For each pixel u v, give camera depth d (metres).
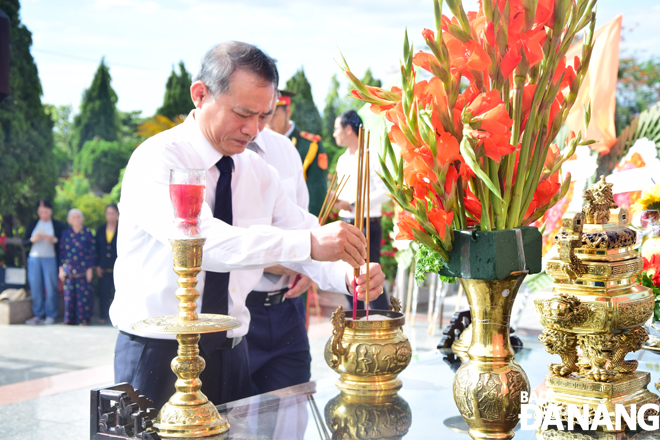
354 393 1.18
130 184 1.58
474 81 0.90
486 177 0.82
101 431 0.97
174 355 1.61
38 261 8.06
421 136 0.87
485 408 0.90
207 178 1.67
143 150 1.60
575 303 1.03
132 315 1.62
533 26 0.90
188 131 1.66
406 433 0.97
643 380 1.09
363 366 1.17
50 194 10.84
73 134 12.42
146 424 0.96
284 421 1.03
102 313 8.09
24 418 3.84
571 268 1.02
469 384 0.92
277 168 2.51
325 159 3.89
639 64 12.39
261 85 1.53
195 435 0.95
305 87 12.38
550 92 0.92
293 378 2.27
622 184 1.49
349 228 1.28
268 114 1.60
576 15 0.91
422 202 0.90
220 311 1.61
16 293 8.06
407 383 1.26
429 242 0.92
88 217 10.84
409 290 5.89
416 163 0.87
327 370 4.55
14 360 5.60
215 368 1.66
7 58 4.85
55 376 4.96
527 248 0.94
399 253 5.66
